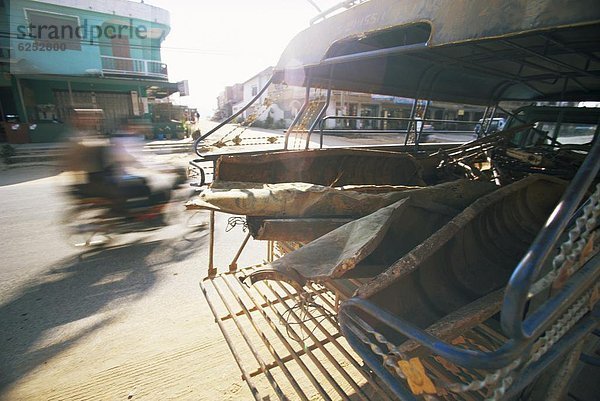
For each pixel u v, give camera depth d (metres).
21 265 4.32
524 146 5.08
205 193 2.31
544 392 1.48
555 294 1.04
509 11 1.61
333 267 1.44
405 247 2.07
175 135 19.23
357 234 1.66
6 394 2.36
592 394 2.26
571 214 0.85
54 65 15.51
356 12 2.76
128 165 5.03
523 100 6.73
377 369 1.24
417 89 5.12
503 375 0.97
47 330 3.05
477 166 5.04
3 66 14.33
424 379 1.09
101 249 4.80
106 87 17.14
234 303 3.43
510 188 2.20
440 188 2.56
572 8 1.38
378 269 1.88
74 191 4.74
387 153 4.16
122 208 4.87
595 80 4.82
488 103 6.40
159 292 3.70
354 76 4.56
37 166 11.47
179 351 2.79
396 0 2.33
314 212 2.30
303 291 2.04
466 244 1.91
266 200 2.25
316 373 2.57
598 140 0.95
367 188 2.64
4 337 2.96
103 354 2.75
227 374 2.55
